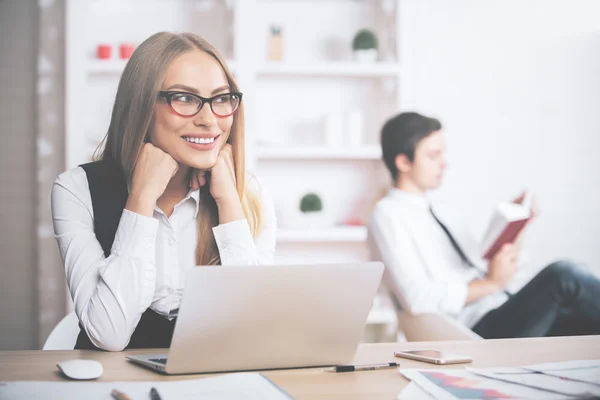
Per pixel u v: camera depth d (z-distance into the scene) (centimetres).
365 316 106
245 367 103
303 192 391
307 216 373
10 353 115
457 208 405
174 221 158
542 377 93
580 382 90
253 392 85
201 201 160
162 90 149
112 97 354
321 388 91
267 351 102
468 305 252
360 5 396
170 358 97
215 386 88
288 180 390
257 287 97
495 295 255
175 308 154
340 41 395
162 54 149
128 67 153
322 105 392
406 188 269
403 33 374
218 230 154
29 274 376
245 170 174
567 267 225
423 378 94
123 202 154
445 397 83
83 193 153
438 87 404
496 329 235
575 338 128
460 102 405
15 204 375
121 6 378
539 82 408
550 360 108
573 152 410
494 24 405
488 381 91
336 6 394
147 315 152
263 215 176
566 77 409
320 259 387
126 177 156
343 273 102
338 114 374
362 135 394
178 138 148
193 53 151
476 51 405
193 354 98
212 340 98
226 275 95
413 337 234
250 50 363
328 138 373
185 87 148
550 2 407
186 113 148
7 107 376
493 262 249
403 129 266
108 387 88
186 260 158
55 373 98
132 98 150
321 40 393
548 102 408
